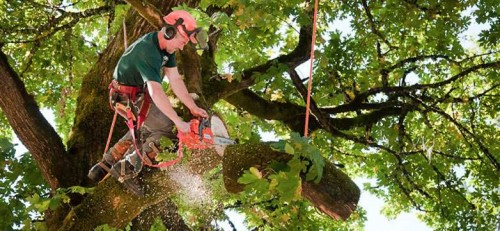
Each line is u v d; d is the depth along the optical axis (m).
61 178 7.07
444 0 9.41
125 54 4.58
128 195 5.60
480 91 12.59
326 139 11.50
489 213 11.73
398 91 10.48
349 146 13.09
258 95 10.15
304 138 4.09
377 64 10.80
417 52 10.90
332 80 10.32
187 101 4.64
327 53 10.17
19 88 7.05
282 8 7.71
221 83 7.89
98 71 7.50
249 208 8.89
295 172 3.98
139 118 4.68
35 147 7.04
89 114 7.38
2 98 6.96
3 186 7.38
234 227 9.27
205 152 5.22
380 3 10.29
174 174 5.34
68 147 7.38
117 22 7.57
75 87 11.25
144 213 7.44
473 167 12.38
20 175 7.36
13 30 10.01
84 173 7.18
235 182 4.80
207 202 7.77
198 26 4.95
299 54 9.25
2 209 6.92
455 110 12.46
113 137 7.32
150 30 7.32
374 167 11.96
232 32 8.07
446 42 10.59
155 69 4.46
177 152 4.92
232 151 4.80
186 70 6.05
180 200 7.48
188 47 6.11
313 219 10.68
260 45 9.19
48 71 11.39
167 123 4.78
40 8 10.71
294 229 8.73
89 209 5.75
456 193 11.55
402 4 9.44
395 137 10.80
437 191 11.61
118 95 4.68
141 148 4.86
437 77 12.12
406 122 11.94
